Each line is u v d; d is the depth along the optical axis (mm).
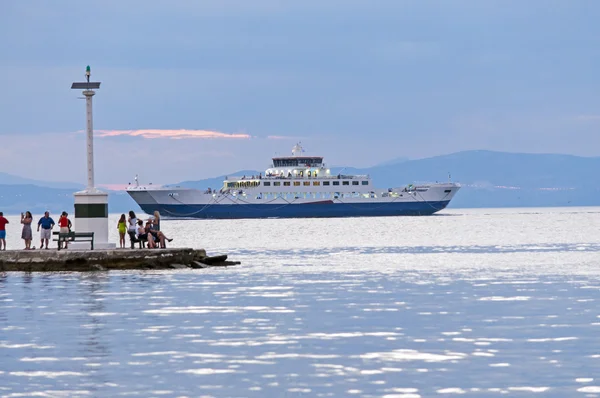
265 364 99375
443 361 100000
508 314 137375
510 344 109812
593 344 108812
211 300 161625
